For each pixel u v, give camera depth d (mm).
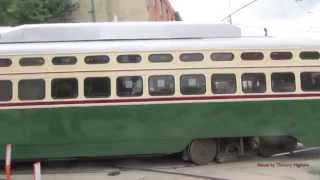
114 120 16141
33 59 16094
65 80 16094
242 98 16422
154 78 16266
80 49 16156
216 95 16359
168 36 16562
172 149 16391
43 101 16031
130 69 16219
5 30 16656
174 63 16328
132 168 16344
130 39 16500
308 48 16703
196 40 16531
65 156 16172
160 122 16219
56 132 16031
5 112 15977
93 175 15281
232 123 16375
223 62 16453
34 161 17172
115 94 16141
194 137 16328
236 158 17078
